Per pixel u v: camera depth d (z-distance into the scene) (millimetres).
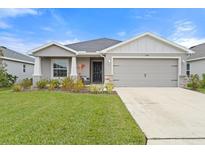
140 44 16297
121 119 6176
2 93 12352
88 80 18844
